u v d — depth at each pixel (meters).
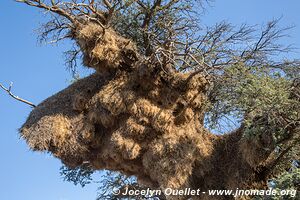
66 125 15.20
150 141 14.82
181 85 15.09
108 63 15.06
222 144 15.32
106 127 15.08
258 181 14.60
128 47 15.34
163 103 14.96
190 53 15.59
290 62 15.36
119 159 14.94
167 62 14.93
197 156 14.91
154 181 15.44
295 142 14.02
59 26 16.27
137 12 17.41
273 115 13.45
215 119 15.22
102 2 16.75
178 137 14.73
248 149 14.10
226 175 14.88
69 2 15.78
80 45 15.20
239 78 14.69
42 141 14.98
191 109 15.10
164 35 17.23
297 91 14.01
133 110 14.70
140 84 14.98
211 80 15.16
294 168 13.69
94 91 15.48
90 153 15.53
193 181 14.91
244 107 14.22
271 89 13.58
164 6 17.23
